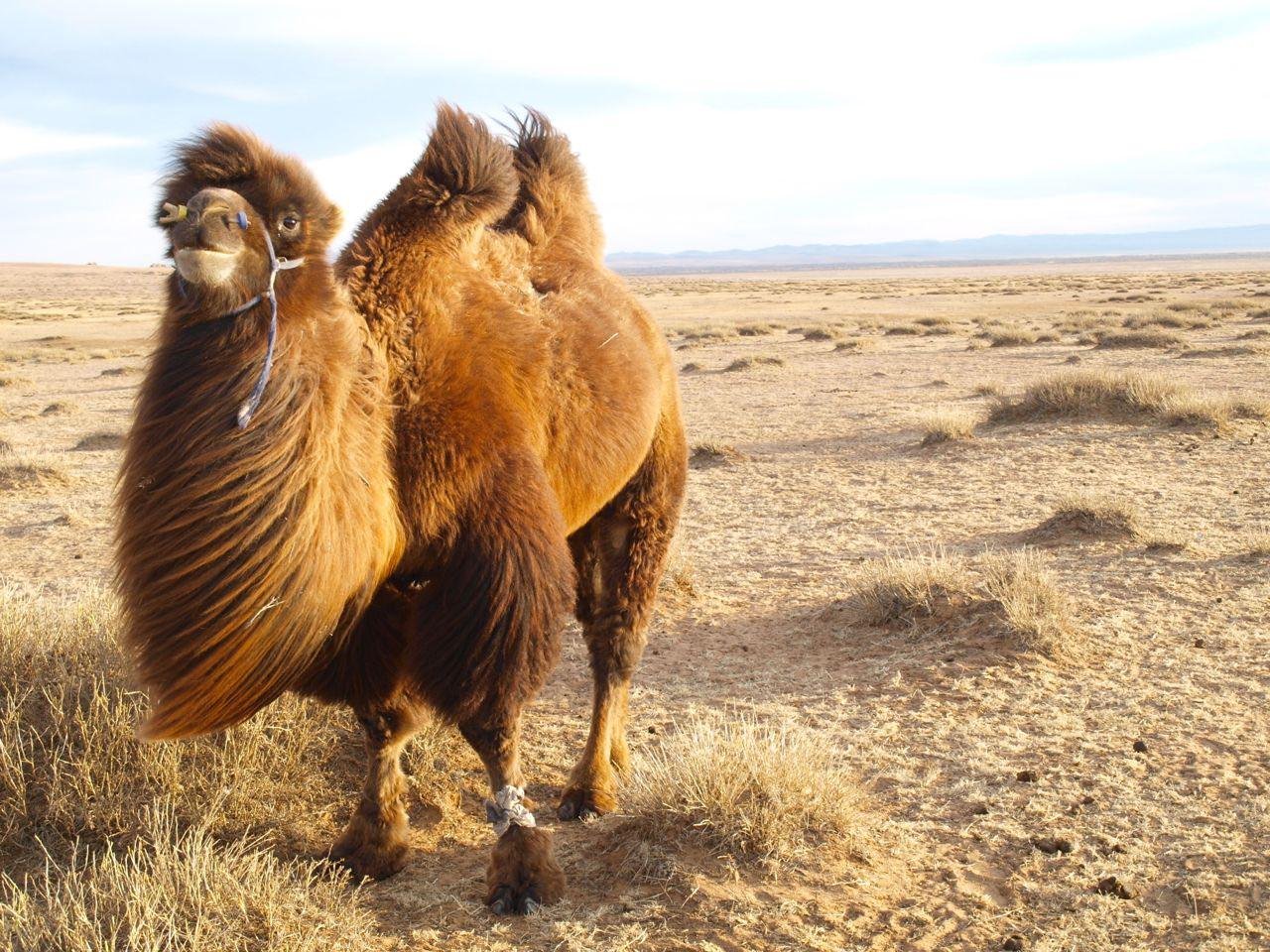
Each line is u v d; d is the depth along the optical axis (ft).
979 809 17.57
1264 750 19.31
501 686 14.25
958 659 24.45
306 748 18.67
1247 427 54.08
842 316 198.59
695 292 397.60
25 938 12.61
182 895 13.57
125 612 12.78
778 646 26.68
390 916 14.79
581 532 20.15
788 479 48.85
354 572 13.09
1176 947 13.69
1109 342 105.91
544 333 16.74
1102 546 33.47
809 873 15.42
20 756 16.83
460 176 15.60
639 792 16.72
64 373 124.47
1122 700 21.90
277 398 12.50
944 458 51.08
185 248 12.11
